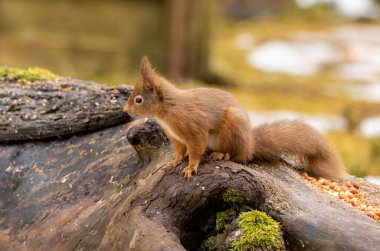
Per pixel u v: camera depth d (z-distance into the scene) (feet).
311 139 32.01
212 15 97.55
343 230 24.67
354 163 53.62
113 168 32.19
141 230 24.98
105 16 95.86
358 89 91.81
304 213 25.75
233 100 29.17
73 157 33.96
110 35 96.53
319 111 78.43
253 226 25.02
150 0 95.91
